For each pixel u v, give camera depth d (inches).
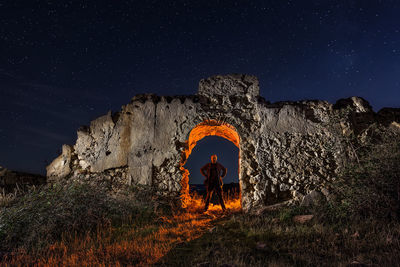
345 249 176.6
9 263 171.2
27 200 241.6
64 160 357.4
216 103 328.2
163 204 308.3
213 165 327.6
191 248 191.6
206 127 356.8
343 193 244.4
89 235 226.8
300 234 201.8
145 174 322.7
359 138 297.1
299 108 312.8
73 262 169.8
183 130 326.3
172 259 174.6
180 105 332.5
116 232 233.9
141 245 197.6
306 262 161.5
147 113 339.3
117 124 348.5
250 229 215.0
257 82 329.1
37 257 185.3
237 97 327.0
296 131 306.5
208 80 335.6
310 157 297.6
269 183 295.6
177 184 316.2
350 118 303.6
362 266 149.6
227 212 305.3
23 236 210.5
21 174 394.6
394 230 194.1
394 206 218.7
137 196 308.0
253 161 307.0
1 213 224.1
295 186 290.4
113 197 293.1
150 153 327.6
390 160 232.2
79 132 360.8
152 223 261.9
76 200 253.6
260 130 311.3
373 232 194.4
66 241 214.7
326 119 306.2
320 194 279.6
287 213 252.8
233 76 333.7
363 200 226.4
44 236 215.0
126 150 336.5
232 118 319.9
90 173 345.1
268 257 171.0
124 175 332.8
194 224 249.6
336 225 216.1
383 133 279.6
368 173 238.4
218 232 219.1
